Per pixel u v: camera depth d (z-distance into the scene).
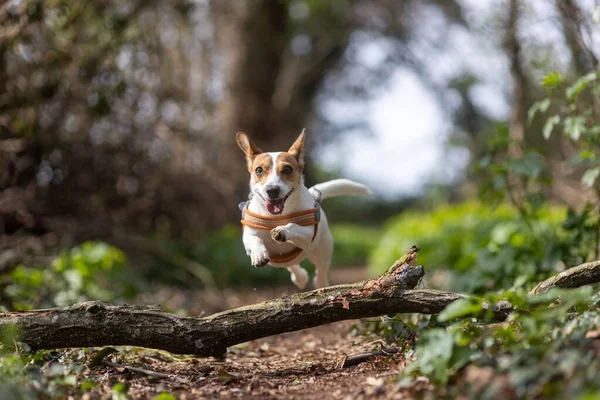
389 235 13.87
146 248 11.32
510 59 10.39
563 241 6.83
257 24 15.88
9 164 9.68
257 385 4.39
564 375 3.31
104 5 9.84
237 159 14.16
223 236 12.34
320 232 5.50
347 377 4.41
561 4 7.06
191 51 13.73
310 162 21.02
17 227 10.10
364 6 23.81
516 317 4.15
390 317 4.72
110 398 3.99
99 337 4.64
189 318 4.69
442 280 9.59
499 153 8.46
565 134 6.75
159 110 11.61
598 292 4.81
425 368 3.68
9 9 8.31
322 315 4.63
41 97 9.52
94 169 10.70
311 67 25.53
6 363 4.17
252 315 4.67
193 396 4.14
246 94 15.76
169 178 11.81
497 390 3.37
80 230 10.34
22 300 7.22
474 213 12.12
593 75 6.14
